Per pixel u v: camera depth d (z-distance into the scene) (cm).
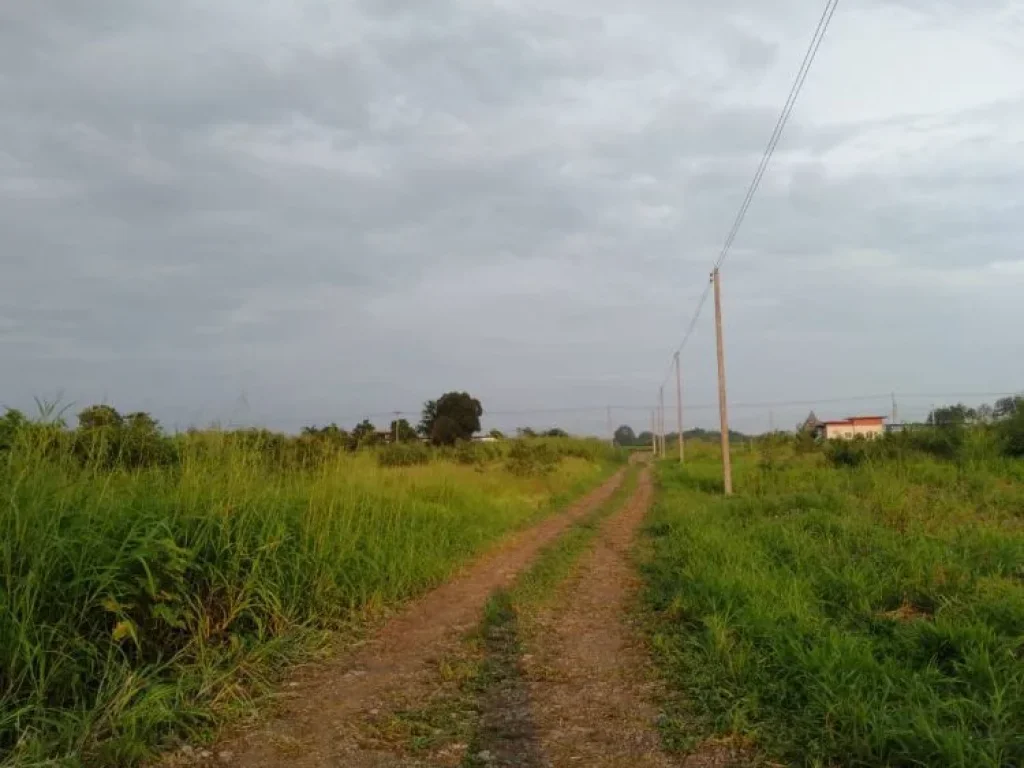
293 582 738
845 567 873
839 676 523
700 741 473
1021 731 439
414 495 1444
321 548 803
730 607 730
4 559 484
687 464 4562
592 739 484
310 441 1134
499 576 1094
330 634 723
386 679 612
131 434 766
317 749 469
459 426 6562
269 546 691
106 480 612
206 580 635
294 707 543
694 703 534
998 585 752
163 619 571
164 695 484
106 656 513
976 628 591
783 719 488
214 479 739
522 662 659
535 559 1240
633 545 1395
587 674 623
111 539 554
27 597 468
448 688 589
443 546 1138
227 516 682
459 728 504
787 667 557
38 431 607
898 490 1545
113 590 530
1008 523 1211
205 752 460
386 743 480
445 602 917
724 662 603
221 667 581
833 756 433
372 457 1488
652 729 498
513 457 3309
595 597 940
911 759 410
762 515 1500
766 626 653
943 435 2339
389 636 754
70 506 552
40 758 405
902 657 588
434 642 731
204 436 844
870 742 432
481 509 1608
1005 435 2202
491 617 819
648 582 1002
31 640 466
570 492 2717
